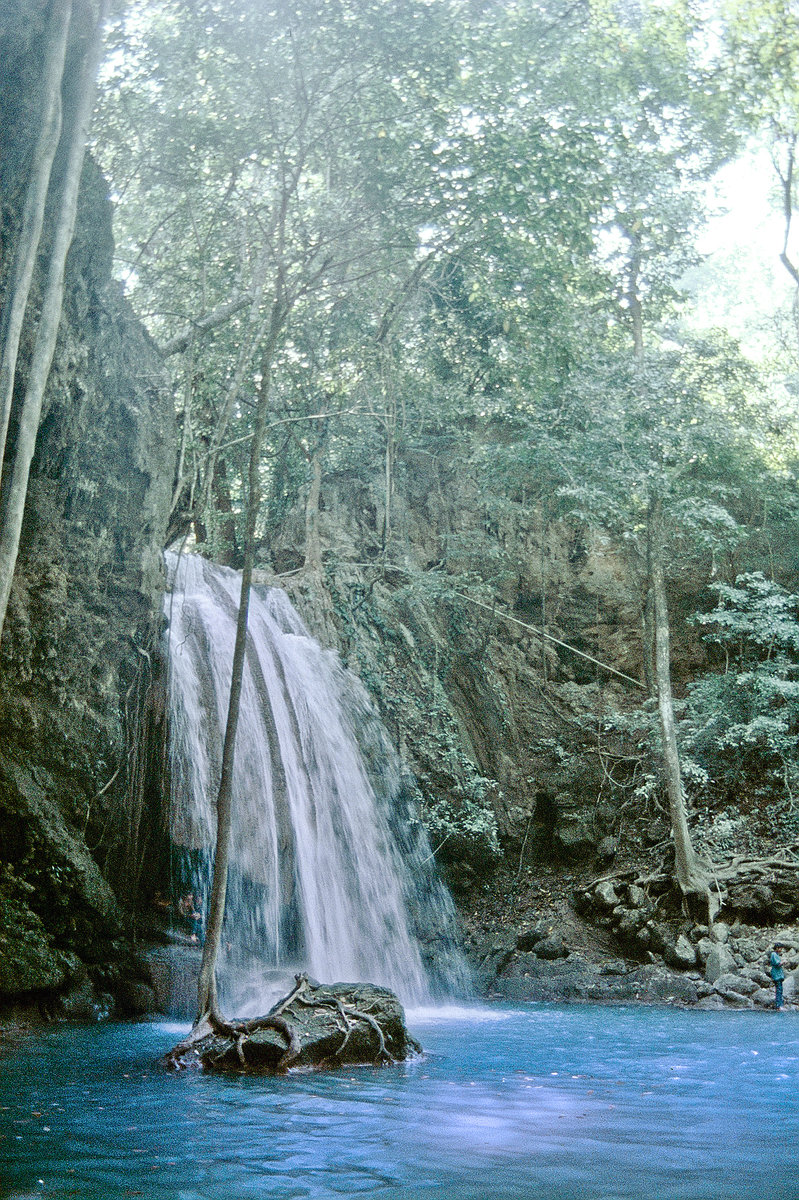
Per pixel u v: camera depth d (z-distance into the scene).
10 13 11.60
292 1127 7.02
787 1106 8.07
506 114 16.12
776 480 26.58
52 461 13.55
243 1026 9.60
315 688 20.91
